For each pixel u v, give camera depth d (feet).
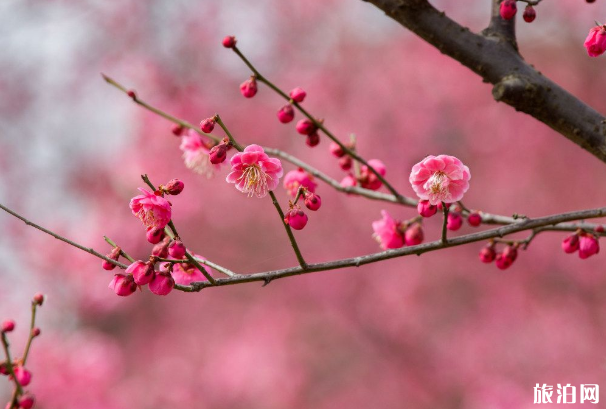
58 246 33.30
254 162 7.37
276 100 36.35
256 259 35.78
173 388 33.76
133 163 34.60
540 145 36.96
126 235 34.01
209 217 35.78
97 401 28.37
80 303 33.73
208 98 33.99
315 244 35.27
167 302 36.58
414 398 32.35
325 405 33.45
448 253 34.35
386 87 37.65
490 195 37.04
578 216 7.55
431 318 34.27
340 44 38.01
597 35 7.66
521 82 8.31
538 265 33.86
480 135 37.68
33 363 28.58
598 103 38.52
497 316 33.09
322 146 36.24
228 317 36.22
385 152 36.70
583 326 32.04
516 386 30.30
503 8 8.17
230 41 9.05
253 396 34.12
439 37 8.70
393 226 10.03
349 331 34.37
